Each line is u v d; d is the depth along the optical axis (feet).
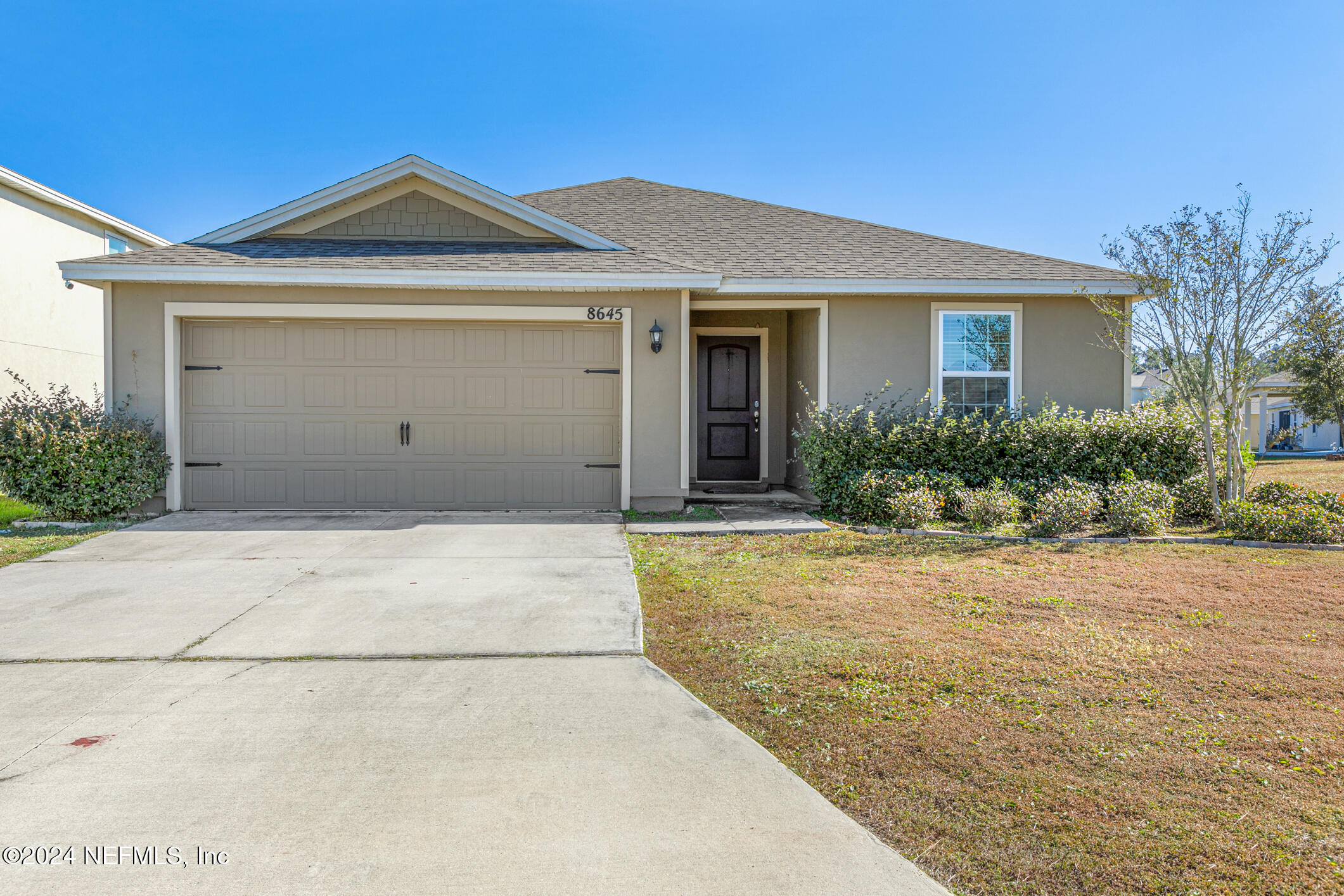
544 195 42.34
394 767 9.29
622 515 28.22
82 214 44.32
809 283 30.27
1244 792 8.48
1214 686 11.59
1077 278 30.37
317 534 24.26
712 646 13.83
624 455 29.22
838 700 11.26
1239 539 23.26
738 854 7.52
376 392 28.94
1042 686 11.66
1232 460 25.96
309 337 28.73
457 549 22.12
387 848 7.58
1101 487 27.20
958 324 31.42
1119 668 12.34
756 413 36.55
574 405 29.48
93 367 45.65
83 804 8.37
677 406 29.27
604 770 9.24
